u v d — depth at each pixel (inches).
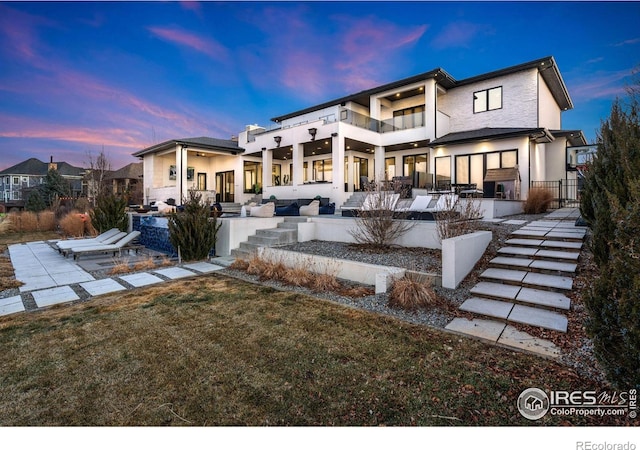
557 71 660.1
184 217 347.6
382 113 853.2
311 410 99.4
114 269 296.2
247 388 110.7
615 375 93.0
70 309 196.5
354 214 429.1
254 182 987.3
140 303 203.8
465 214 269.7
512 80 678.5
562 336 144.9
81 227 594.9
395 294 193.8
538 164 660.7
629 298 87.3
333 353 135.3
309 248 327.9
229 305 197.9
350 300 206.2
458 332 154.3
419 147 817.5
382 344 142.9
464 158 666.2
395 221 312.3
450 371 120.1
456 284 207.3
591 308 99.4
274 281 257.0
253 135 919.0
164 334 155.6
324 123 724.0
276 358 131.4
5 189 1770.4
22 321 176.9
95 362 129.2
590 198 234.4
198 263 334.3
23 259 367.2
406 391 108.1
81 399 105.3
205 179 1041.5
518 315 165.3
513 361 126.9
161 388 111.0
